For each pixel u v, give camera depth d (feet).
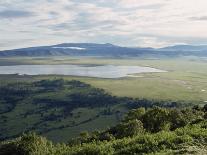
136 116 267.39
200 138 133.49
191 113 264.52
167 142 132.36
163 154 117.19
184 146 124.77
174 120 248.73
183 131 149.89
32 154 199.11
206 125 175.94
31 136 210.79
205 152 116.88
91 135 250.98
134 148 134.92
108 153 143.43
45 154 198.49
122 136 223.10
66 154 171.22
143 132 227.61
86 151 155.63
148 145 134.00
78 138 251.60
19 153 201.16
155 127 242.78
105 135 232.32
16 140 211.41
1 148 205.98
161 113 253.03
